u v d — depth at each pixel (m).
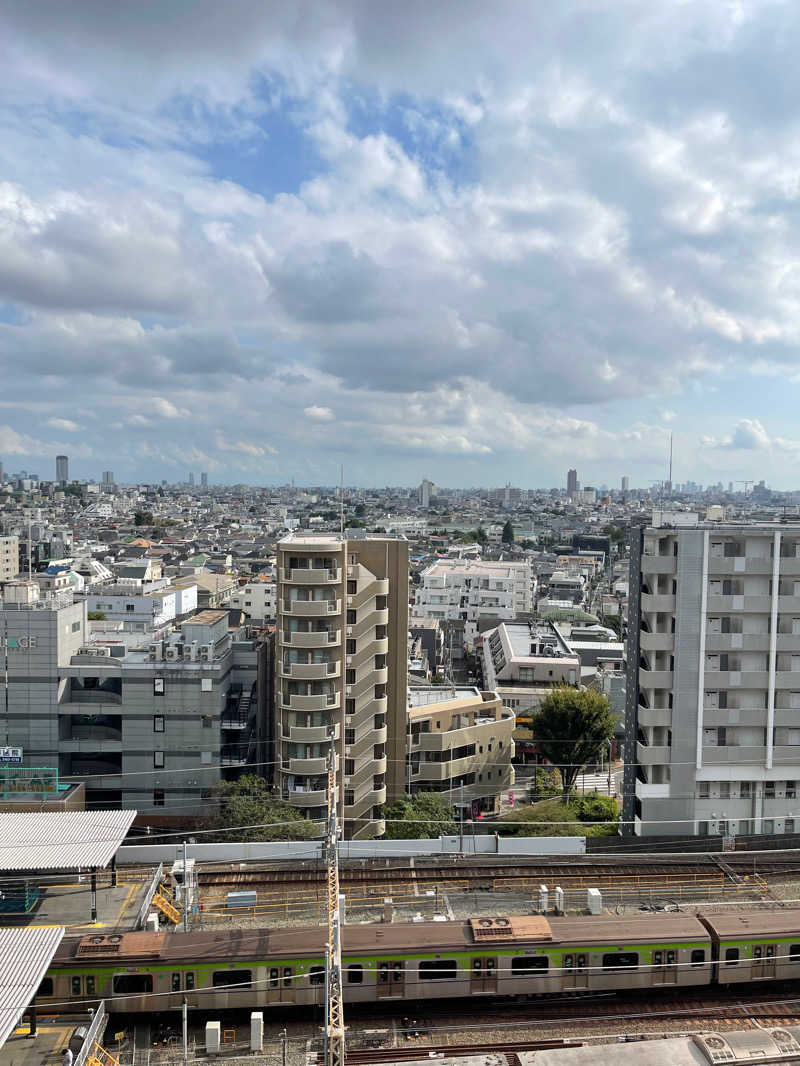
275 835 58.09
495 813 77.31
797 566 59.91
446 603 159.50
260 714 71.31
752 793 60.53
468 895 48.59
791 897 49.97
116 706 67.44
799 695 60.62
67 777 66.75
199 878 50.09
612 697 97.62
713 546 60.28
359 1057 34.75
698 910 47.38
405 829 64.44
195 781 67.50
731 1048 29.09
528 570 169.50
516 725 96.81
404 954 38.56
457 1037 37.12
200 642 72.75
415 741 75.94
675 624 59.84
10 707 66.50
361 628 67.31
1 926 41.84
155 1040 36.41
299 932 39.72
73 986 36.94
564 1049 29.45
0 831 44.75
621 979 39.94
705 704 60.25
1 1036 27.30
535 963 39.53
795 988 41.97
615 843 57.84
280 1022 38.41
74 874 47.69
